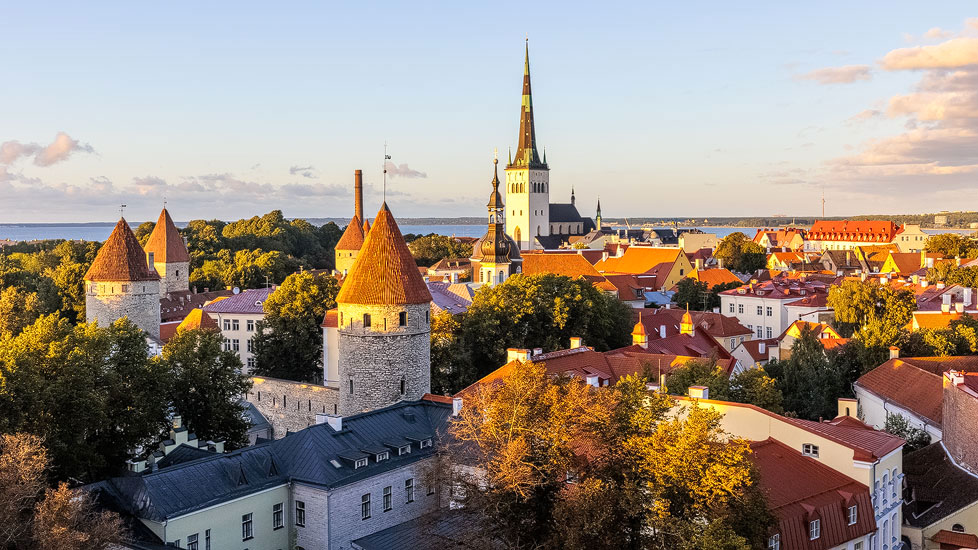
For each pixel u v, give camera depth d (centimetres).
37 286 18338
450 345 11256
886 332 10556
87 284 12838
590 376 8988
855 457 5950
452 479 6047
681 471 4912
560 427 5412
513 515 5491
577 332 11962
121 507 5997
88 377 7162
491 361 11294
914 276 17712
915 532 6750
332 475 6569
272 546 6531
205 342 8719
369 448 7000
